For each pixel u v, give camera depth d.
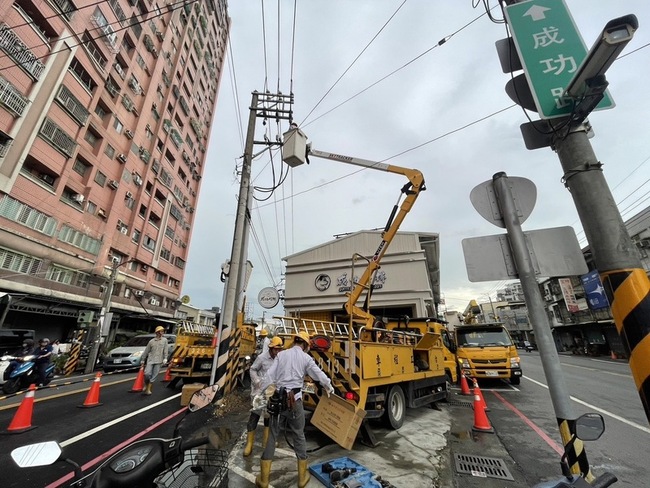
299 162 7.60
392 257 15.67
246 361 10.23
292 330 5.93
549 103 2.40
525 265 2.68
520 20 2.73
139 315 25.25
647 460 4.24
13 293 14.13
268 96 10.03
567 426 2.32
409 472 3.79
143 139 26.58
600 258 2.05
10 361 8.97
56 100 17.09
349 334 4.98
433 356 7.67
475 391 5.95
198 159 39.78
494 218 3.00
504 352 10.44
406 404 6.33
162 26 30.50
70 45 17.83
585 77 2.11
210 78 43.81
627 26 1.81
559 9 2.70
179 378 9.88
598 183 2.16
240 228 8.34
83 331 14.80
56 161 17.28
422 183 7.83
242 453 4.34
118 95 23.09
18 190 14.89
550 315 41.31
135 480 1.87
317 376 3.85
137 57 25.72
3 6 14.12
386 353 5.57
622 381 11.37
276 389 3.61
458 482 3.60
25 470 3.78
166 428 5.42
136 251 25.69
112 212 22.25
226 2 50.56
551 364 2.47
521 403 7.97
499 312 57.41
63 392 8.55
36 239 15.79
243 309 9.37
